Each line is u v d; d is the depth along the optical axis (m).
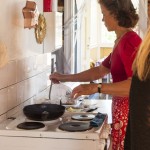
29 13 2.06
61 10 3.62
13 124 1.71
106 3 1.87
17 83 2.02
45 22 2.49
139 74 1.01
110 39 4.94
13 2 1.93
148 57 1.00
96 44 4.86
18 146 1.58
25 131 1.57
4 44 1.75
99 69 2.29
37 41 2.39
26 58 2.18
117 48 1.87
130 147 1.09
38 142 1.56
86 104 2.36
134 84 1.03
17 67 2.02
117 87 1.68
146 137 1.00
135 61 1.05
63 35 3.64
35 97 2.38
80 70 3.93
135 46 1.74
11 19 1.90
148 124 0.99
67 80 2.31
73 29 3.69
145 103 1.00
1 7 1.77
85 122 1.74
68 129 1.58
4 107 1.83
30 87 2.28
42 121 1.77
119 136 1.85
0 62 1.69
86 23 4.07
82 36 3.99
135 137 1.02
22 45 2.09
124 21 1.85
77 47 3.86
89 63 4.14
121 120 1.84
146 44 1.00
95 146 1.52
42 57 2.58
